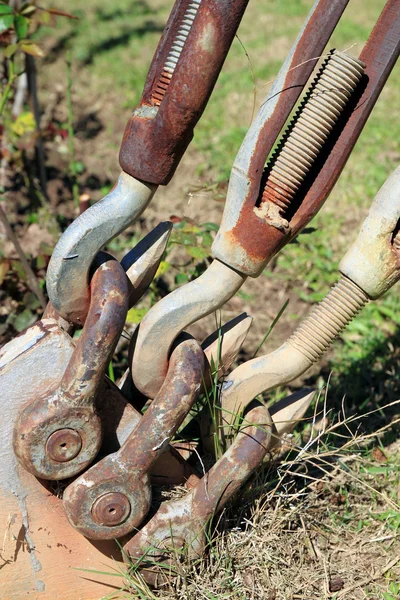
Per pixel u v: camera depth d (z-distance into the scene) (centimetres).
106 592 66
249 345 100
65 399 58
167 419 60
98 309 58
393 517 73
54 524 63
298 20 214
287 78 59
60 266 59
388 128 154
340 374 93
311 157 60
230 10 56
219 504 64
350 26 202
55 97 164
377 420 85
